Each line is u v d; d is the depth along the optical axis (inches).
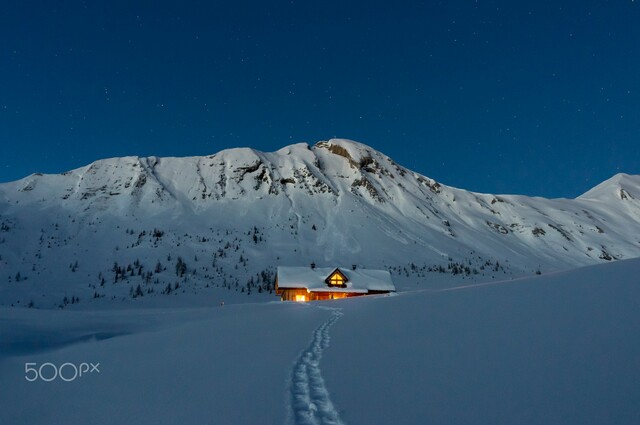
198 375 343.6
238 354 441.4
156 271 7544.3
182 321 1178.0
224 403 251.9
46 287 6486.2
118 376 379.2
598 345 283.1
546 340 323.3
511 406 200.2
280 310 1421.0
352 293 3686.0
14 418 271.6
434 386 248.8
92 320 1211.2
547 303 501.7
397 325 557.9
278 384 291.0
